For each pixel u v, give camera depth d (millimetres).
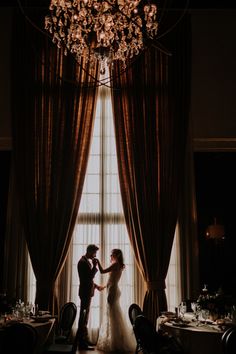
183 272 8391
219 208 8992
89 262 7562
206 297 6316
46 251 8219
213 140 9031
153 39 6074
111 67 6262
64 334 6477
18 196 8461
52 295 8062
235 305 6250
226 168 9172
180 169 8586
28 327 4449
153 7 6078
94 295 8266
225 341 4359
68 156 8617
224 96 9109
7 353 4379
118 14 5977
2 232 8758
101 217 8695
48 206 8398
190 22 9266
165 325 5543
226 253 8758
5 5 9203
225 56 9266
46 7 9125
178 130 8734
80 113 8805
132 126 8758
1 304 6148
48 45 8969
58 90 8836
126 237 8625
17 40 9008
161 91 8891
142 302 8289
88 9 6059
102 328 7672
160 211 8383
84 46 6258
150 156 8617
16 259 8391
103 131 9062
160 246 8250
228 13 9367
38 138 8688
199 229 8875
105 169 8930
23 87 8852
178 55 9031
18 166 8578
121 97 8883
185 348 5066
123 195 8539
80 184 8578
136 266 8445
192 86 9117
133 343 7371
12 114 8758
